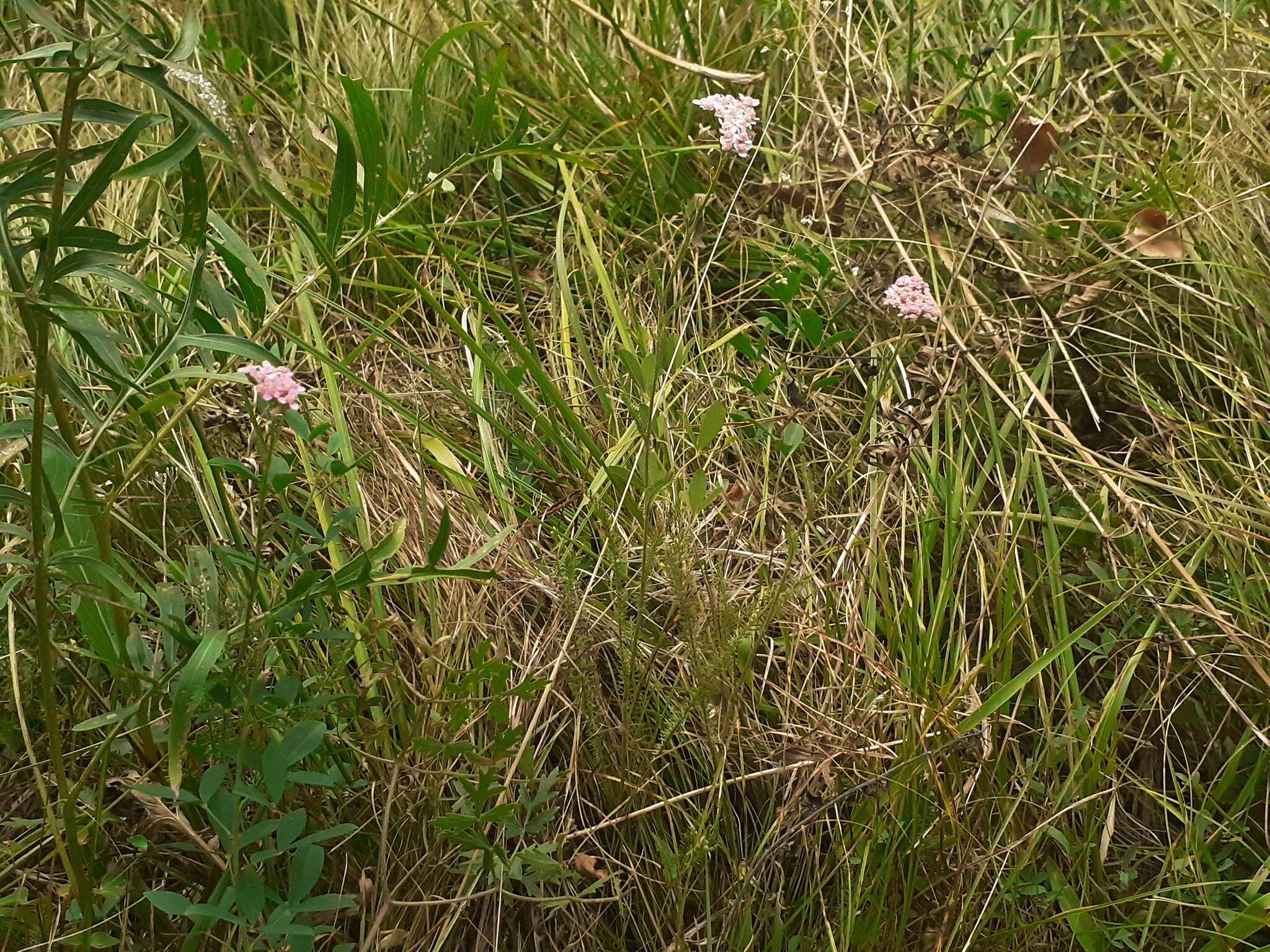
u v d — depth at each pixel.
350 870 1.52
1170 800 1.68
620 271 2.36
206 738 1.43
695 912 1.60
